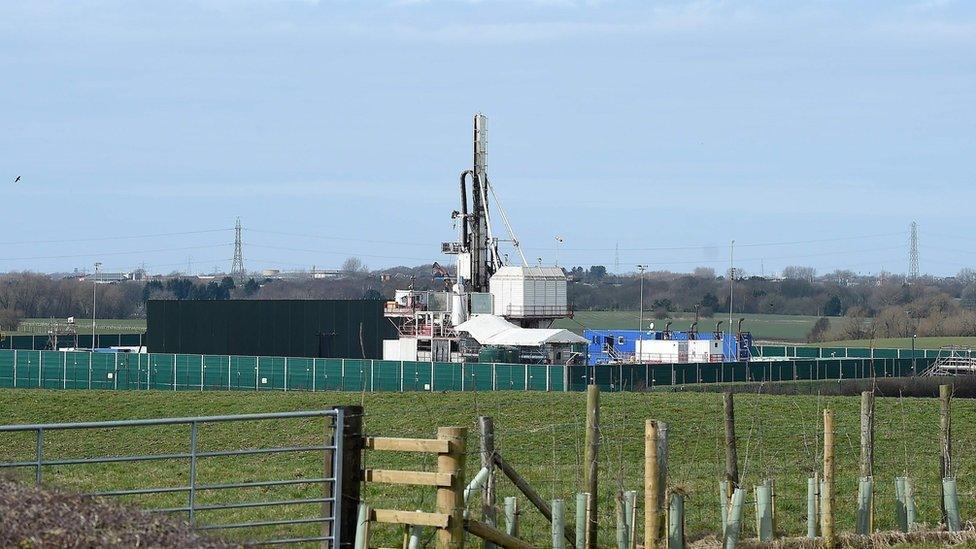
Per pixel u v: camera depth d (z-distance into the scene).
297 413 64.88
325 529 65.69
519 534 78.12
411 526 67.88
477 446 136.25
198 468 123.75
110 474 115.31
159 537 56.56
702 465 124.31
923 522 93.12
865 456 89.69
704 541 83.06
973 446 146.38
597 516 79.69
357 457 65.94
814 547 82.00
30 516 54.44
